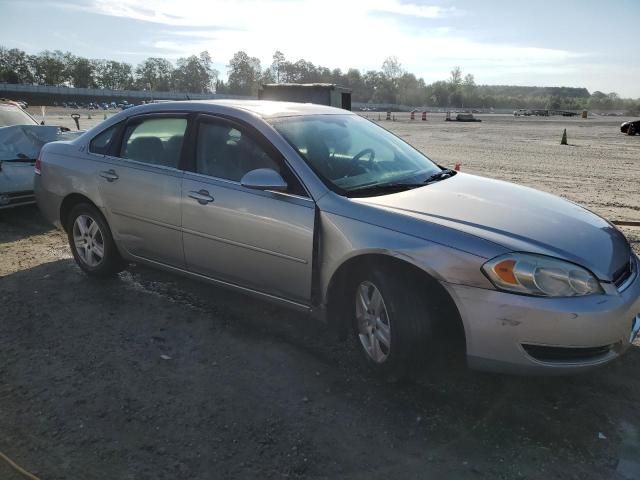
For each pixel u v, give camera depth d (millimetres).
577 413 3053
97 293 4738
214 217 3891
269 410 3082
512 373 2947
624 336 2971
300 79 160875
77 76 147750
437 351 3410
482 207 3377
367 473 2594
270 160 3719
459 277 2928
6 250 6027
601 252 3088
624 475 2586
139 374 3457
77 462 2674
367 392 3258
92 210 4824
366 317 3406
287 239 3547
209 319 4230
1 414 3051
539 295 2818
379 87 162250
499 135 30359
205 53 159375
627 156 17891
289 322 4191
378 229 3184
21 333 4008
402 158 4297
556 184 11570
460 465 2648
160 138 4371
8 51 142125
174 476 2574
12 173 7008
